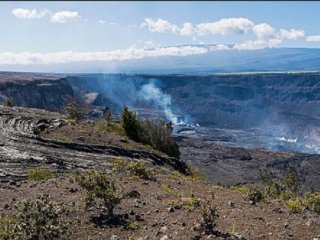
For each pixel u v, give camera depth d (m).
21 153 30.53
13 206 16.28
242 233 13.62
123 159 32.47
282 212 16.39
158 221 14.64
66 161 29.52
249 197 18.56
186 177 28.22
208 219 13.79
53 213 12.80
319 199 17.19
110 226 14.12
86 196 15.31
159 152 40.25
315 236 13.59
